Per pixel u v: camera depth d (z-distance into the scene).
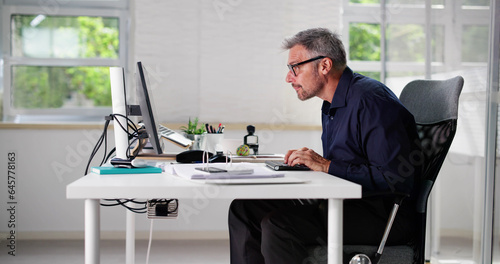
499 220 2.16
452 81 1.68
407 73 3.03
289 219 1.62
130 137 1.68
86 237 1.25
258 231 1.87
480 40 2.23
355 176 1.68
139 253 3.16
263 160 2.09
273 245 1.61
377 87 1.81
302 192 1.27
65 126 3.43
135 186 1.23
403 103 1.95
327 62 1.90
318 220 1.63
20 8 3.66
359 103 1.79
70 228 3.47
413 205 1.69
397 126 1.73
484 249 2.21
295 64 1.95
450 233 2.56
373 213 1.63
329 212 1.31
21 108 3.70
